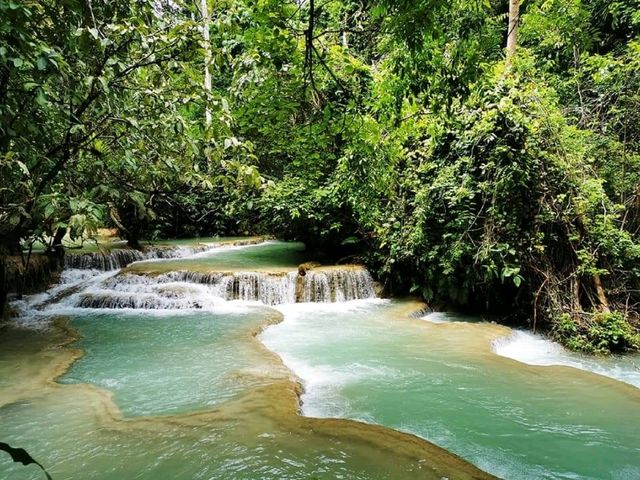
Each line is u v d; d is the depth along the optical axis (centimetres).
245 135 1145
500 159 816
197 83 524
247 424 438
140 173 551
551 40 1000
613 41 1088
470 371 619
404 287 1107
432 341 755
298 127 754
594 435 452
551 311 791
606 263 788
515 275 793
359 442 400
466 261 906
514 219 820
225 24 500
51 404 497
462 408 511
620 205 799
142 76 570
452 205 880
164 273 1115
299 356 691
